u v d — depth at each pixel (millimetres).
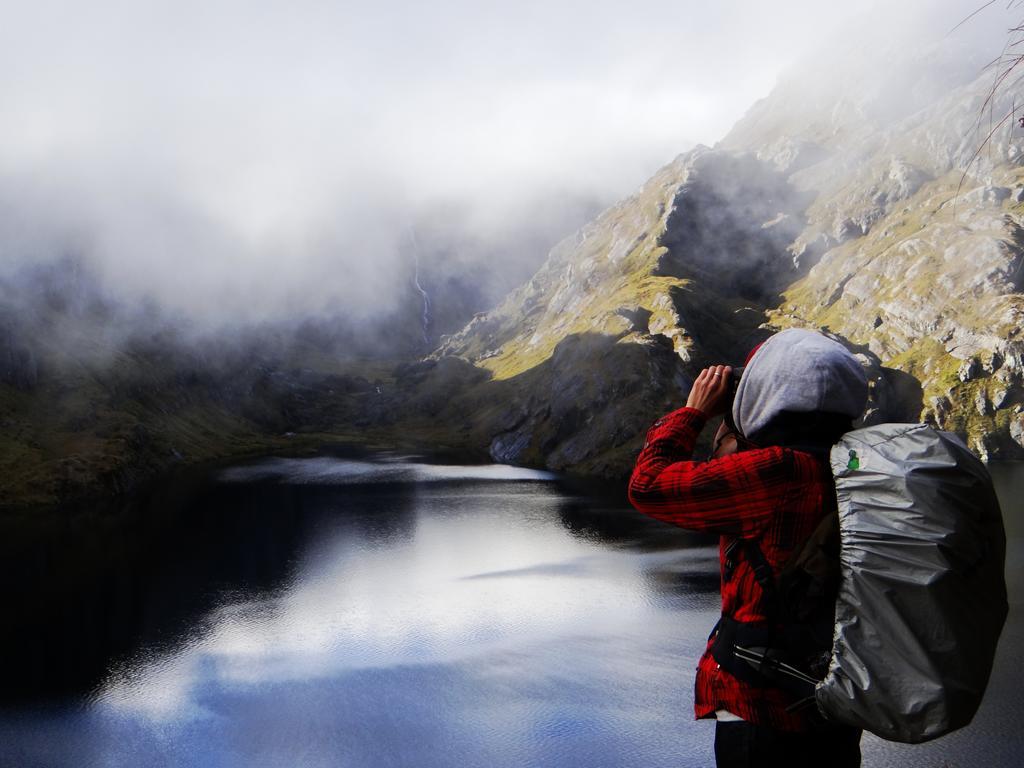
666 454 4266
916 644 3289
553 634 51250
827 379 3969
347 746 37531
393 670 46594
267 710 42125
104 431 139750
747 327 181125
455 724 38844
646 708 39156
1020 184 172875
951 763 31312
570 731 37156
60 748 39125
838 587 3562
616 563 69500
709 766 33250
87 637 55656
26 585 69625
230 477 137250
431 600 60812
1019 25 5367
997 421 131125
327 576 69688
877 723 3385
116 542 86250
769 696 3801
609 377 153000
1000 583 3434
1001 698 36531
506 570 68625
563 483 122500
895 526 3398
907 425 3695
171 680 47312
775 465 3816
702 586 61156
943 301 154750
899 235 189125
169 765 37031
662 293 182750
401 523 91875
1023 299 145250
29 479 116562
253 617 58812
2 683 47312
